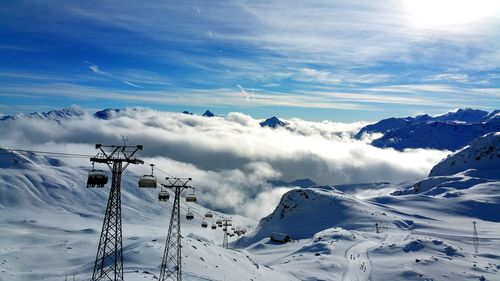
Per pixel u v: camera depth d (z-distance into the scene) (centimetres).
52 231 17912
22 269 7625
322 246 11725
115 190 3794
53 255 8794
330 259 9856
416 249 10438
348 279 8125
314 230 19425
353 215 19688
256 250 15762
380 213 19812
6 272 6981
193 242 8075
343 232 13675
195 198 5731
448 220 19512
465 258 9869
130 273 5834
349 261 9681
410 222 18675
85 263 7956
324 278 8088
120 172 3803
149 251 6944
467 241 14075
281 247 15438
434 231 16388
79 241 10731
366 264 9312
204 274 6397
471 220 19438
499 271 8731
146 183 3969
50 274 6800
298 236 19288
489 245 13212
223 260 7819
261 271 8194
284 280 7894
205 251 7819
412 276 8056
